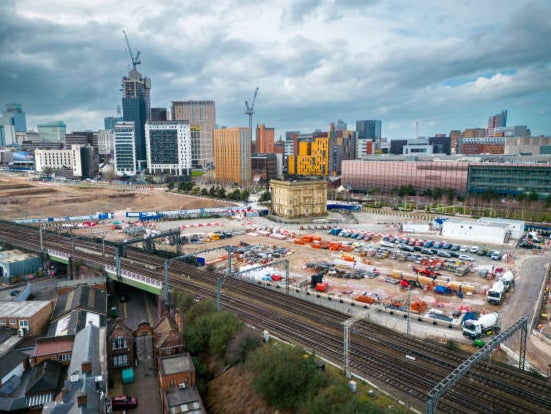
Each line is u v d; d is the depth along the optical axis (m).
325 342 91.94
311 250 183.25
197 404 76.50
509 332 71.00
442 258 168.12
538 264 157.75
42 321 108.69
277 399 74.25
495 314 103.00
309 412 68.19
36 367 86.19
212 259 167.88
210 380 88.44
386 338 93.81
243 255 173.75
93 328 95.56
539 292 127.44
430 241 190.38
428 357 84.25
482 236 197.50
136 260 160.12
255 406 77.38
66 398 66.38
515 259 165.62
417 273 144.25
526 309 114.00
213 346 92.12
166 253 175.50
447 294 126.69
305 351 84.12
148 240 174.88
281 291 129.25
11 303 113.06
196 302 111.38
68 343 91.25
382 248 181.25
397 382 75.56
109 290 143.88
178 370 81.00
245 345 87.81
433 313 109.00
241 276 142.50
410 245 188.62
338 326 100.94
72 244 171.25
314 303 116.12
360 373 78.69
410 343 91.06
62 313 110.00
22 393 78.81
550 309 114.56
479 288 130.75
